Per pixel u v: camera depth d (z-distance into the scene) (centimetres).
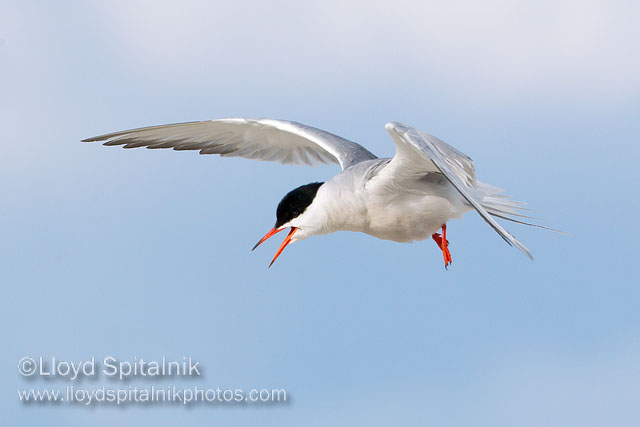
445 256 1056
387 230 1043
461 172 889
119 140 1216
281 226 1089
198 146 1259
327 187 1055
